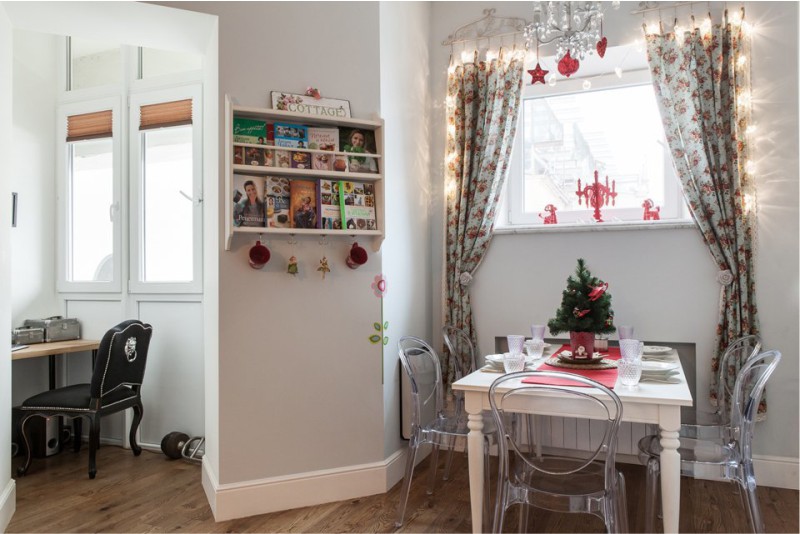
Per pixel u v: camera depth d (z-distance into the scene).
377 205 2.98
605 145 3.71
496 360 2.77
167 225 3.82
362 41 3.05
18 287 3.83
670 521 2.11
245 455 2.75
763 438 3.12
